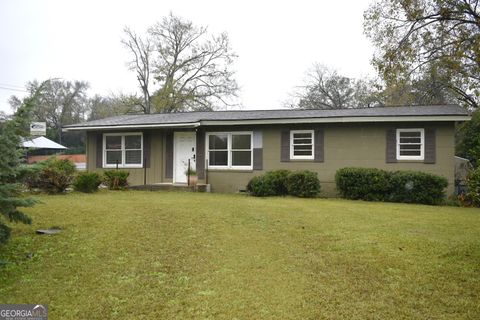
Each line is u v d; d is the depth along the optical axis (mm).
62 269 4727
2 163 4750
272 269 4727
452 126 12406
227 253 5367
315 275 4520
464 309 3629
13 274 4582
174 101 35000
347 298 3887
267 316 3508
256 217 7898
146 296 3959
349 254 5297
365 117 12688
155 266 4832
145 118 16969
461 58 17328
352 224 7285
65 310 3674
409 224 7328
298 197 12422
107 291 4090
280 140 14156
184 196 12039
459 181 13211
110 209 8461
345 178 12070
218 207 9133
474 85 18531
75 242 5809
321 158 13648
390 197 11633
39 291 4105
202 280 4375
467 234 6445
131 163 16141
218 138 14953
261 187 12633
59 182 11789
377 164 13078
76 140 49812
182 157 15438
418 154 12781
